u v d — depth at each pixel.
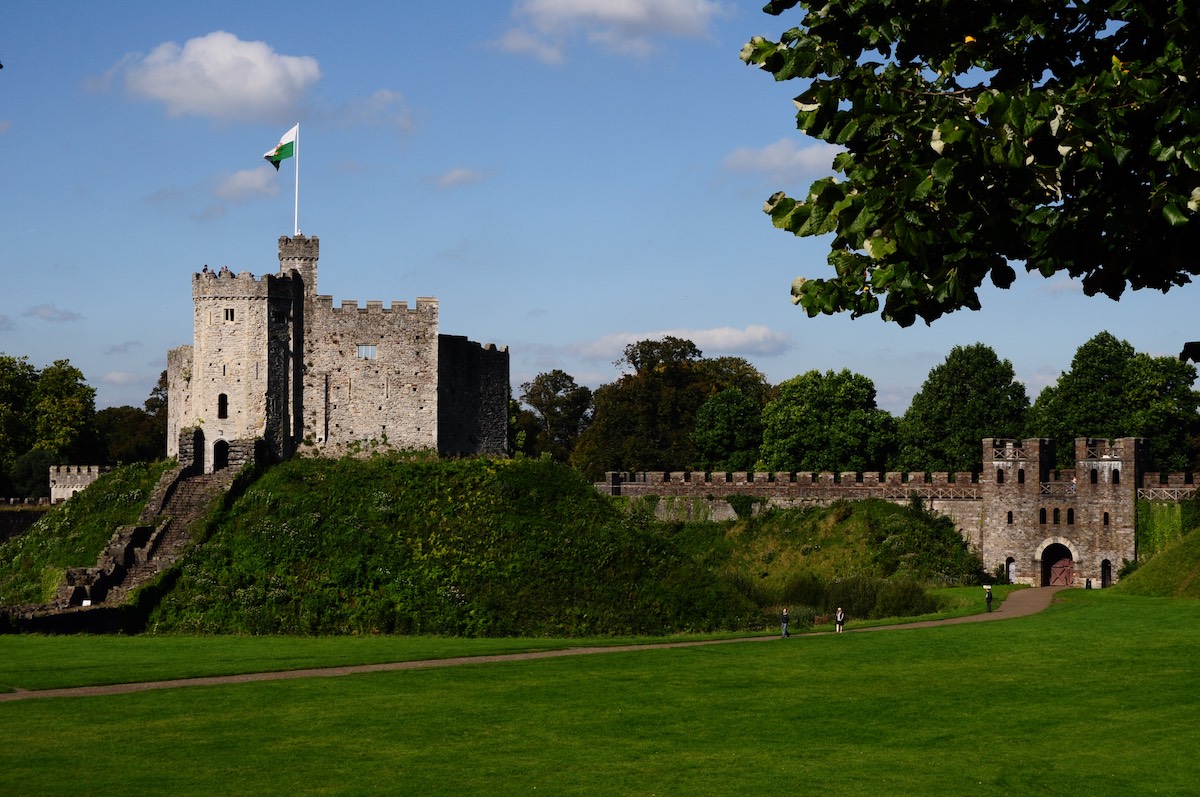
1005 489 123.62
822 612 97.94
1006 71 22.19
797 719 50.69
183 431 99.44
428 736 47.47
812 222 21.64
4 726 48.38
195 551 88.62
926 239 21.17
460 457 102.75
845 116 21.55
